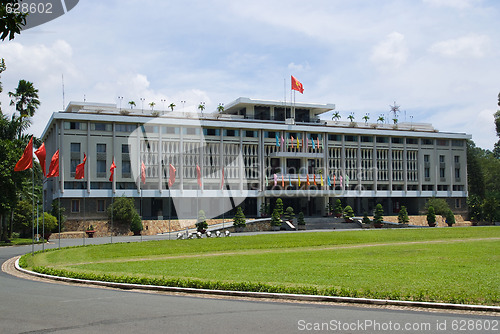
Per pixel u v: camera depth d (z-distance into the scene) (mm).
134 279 21562
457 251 38438
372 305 16156
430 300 16312
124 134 82750
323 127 98188
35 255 38969
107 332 12492
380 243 50094
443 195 107125
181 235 57844
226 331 12500
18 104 69875
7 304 16531
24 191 58750
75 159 79688
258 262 31250
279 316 14328
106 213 80312
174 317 14219
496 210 101375
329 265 28641
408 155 105938
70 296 18328
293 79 99125
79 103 90625
